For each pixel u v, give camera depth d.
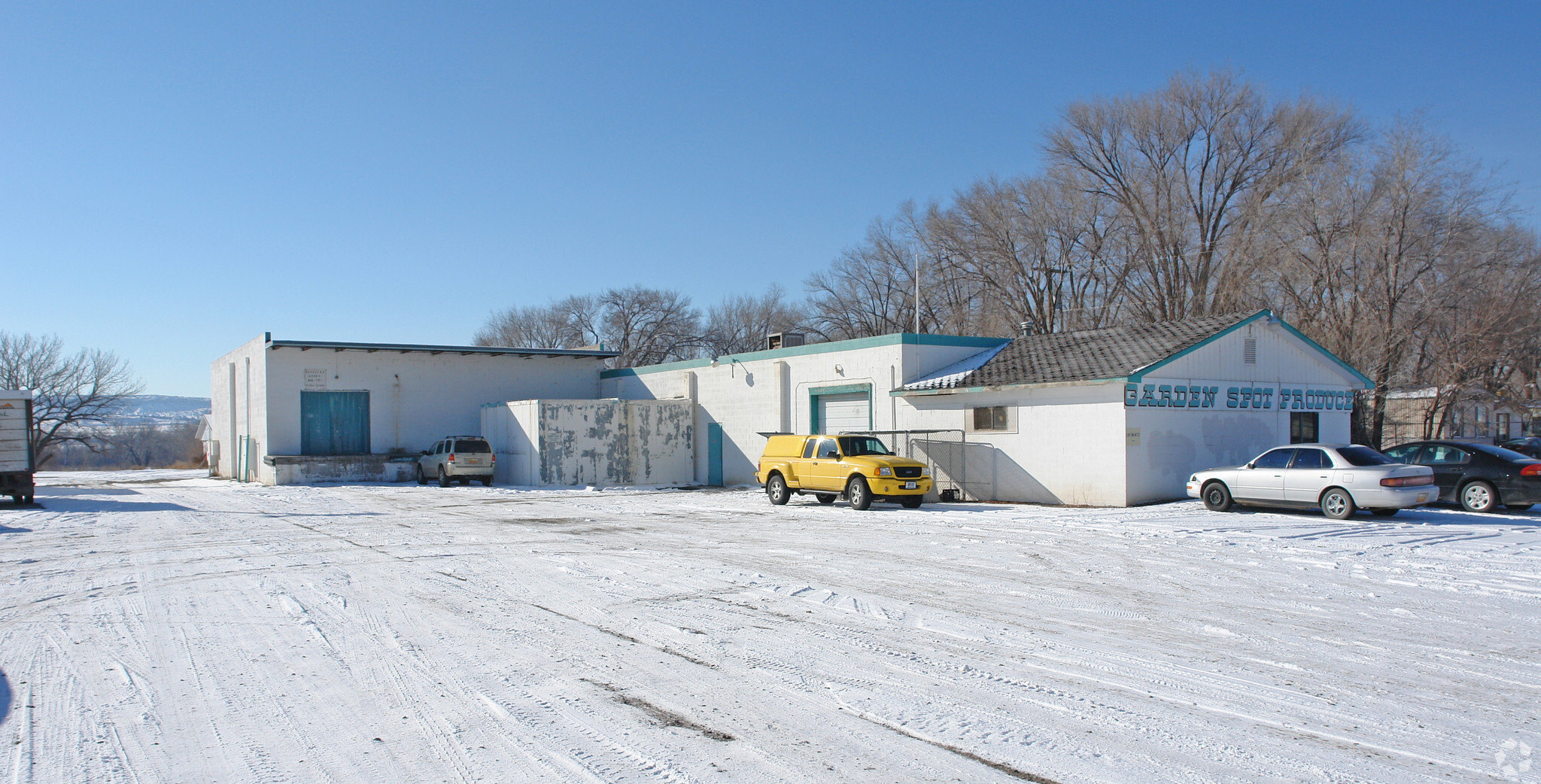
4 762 5.22
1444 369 32.81
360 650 7.73
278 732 5.73
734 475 31.41
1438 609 9.26
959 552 13.60
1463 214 32.78
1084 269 46.12
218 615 9.14
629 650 7.71
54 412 64.00
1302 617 8.91
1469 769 5.05
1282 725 5.79
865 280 55.94
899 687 6.64
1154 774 4.99
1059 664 7.21
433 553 13.75
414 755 5.34
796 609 9.40
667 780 4.95
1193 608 9.37
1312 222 34.97
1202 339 22.28
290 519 19.53
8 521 19.00
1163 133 42.53
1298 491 17.95
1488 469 18.59
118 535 16.33
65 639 8.18
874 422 26.59
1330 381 26.11
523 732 5.72
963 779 4.96
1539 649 7.62
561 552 13.90
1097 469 21.25
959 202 47.69
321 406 35.69
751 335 66.69
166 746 5.48
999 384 22.91
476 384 38.69
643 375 37.03
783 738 5.60
